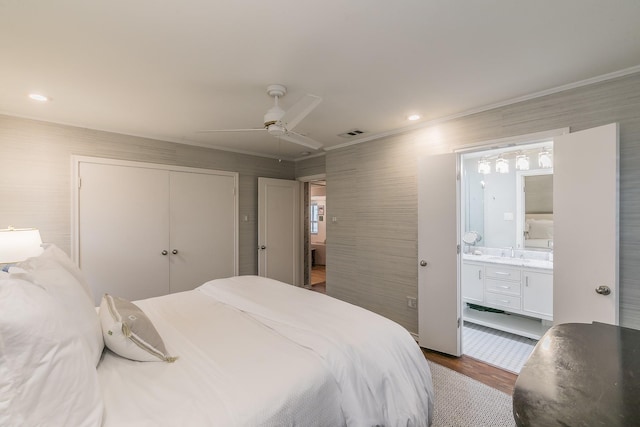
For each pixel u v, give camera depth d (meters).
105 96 2.38
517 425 0.73
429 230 2.96
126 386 1.13
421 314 3.03
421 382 1.62
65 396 0.86
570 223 2.07
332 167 4.14
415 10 1.38
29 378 0.80
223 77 2.06
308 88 2.24
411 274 3.20
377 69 1.95
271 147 4.26
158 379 1.18
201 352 1.41
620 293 1.95
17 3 1.30
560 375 0.94
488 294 3.65
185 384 1.15
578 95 2.14
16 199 2.78
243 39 1.62
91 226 3.19
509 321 3.57
